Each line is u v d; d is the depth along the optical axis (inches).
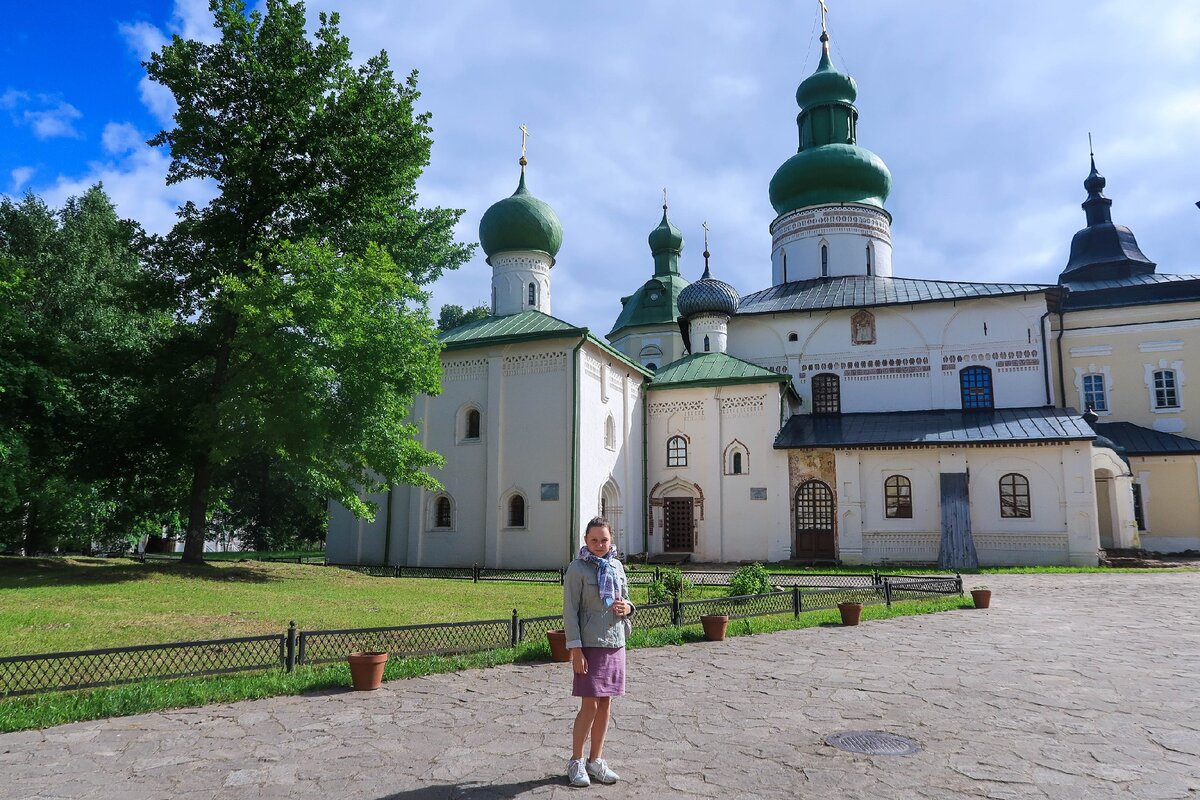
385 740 255.3
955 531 1106.1
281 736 260.2
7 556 919.0
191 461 892.0
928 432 1175.0
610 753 239.5
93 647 398.3
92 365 861.2
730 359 1323.8
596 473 1117.7
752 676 353.7
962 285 1348.4
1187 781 212.1
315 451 749.9
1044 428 1128.8
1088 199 1784.0
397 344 790.5
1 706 279.7
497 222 1312.7
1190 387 1362.0
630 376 1256.2
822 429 1253.7
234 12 820.0
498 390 1113.4
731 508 1227.2
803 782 212.2
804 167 1547.7
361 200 887.7
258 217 853.2
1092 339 1433.3
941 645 435.2
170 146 829.8
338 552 1187.9
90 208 1398.9
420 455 845.8
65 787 211.6
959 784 210.5
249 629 461.4
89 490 1002.7
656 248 1875.0
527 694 320.8
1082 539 1071.6
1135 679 344.8
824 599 578.2
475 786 210.5
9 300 858.1
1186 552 1263.5
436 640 401.7
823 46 1648.6
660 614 478.9
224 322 850.8
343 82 867.4
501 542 1075.3
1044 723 272.1
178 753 242.1
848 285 1440.7
